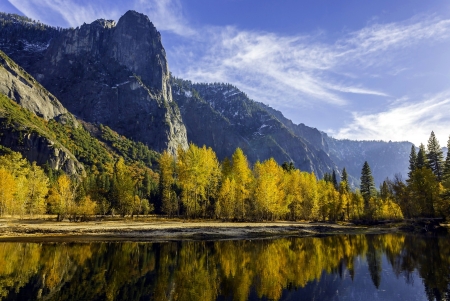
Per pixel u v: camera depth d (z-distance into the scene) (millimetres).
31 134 148000
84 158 183375
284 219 80625
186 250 36906
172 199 85000
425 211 72875
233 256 33469
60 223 58656
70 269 25984
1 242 39812
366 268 28453
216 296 19688
